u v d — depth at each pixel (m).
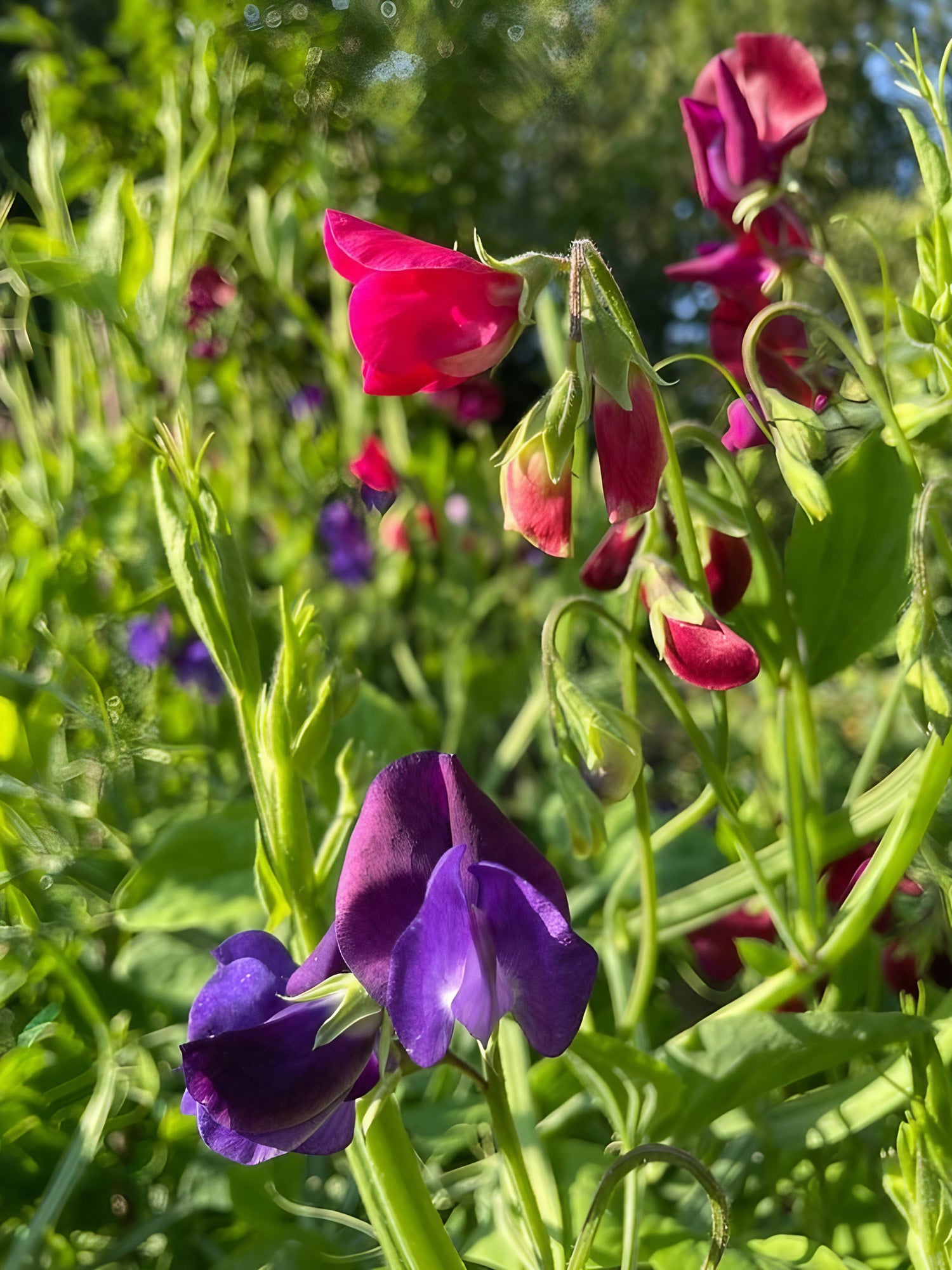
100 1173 0.23
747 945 0.20
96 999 0.25
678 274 0.22
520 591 0.51
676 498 0.18
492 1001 0.12
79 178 0.44
